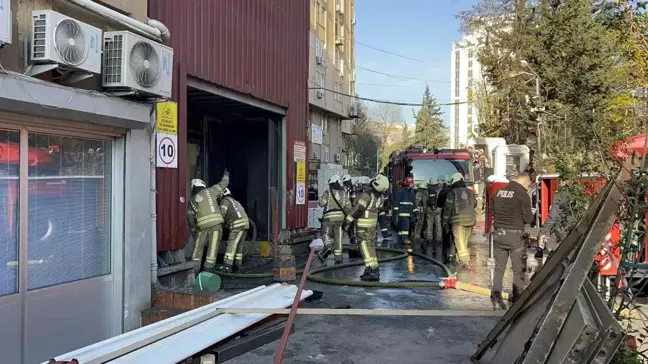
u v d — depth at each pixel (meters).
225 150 12.64
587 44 12.92
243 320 5.21
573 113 5.14
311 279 8.66
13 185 4.49
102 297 5.48
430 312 4.84
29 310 4.62
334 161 42.03
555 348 3.22
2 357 4.36
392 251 12.21
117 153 5.62
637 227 3.96
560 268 3.88
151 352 4.22
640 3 4.64
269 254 11.20
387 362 4.73
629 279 4.14
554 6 18.06
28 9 4.32
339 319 6.20
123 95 5.28
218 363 4.66
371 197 8.80
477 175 16.38
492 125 28.88
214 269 8.75
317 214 15.84
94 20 5.17
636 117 4.90
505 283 8.58
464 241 10.41
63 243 5.04
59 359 3.83
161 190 6.82
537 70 20.03
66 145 5.06
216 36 8.58
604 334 2.99
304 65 12.50
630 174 3.72
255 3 10.00
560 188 5.01
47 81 4.50
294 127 11.92
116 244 5.63
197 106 10.41
